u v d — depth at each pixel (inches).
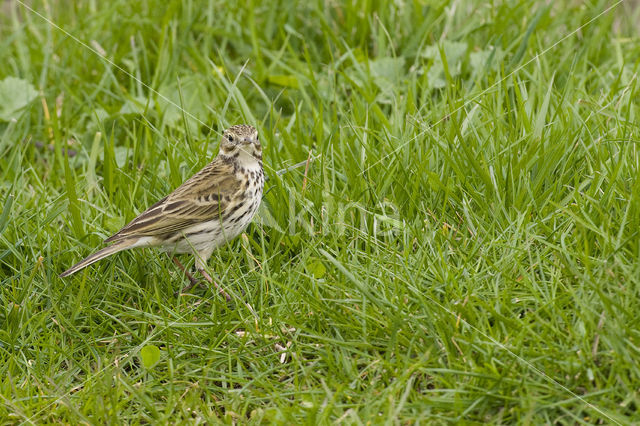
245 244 426.0
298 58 624.1
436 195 431.8
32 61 631.2
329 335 369.7
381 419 322.3
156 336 383.2
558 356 331.6
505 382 325.1
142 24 641.6
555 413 321.4
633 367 320.5
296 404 332.8
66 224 449.4
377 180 444.5
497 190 417.4
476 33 604.7
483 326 344.8
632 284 352.5
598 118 460.4
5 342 385.1
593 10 625.6
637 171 411.5
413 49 600.1
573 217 375.2
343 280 388.5
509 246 378.3
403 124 491.5
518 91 471.8
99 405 336.8
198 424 336.2
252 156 420.2
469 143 465.7
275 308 384.2
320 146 476.1
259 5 659.4
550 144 444.5
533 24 563.5
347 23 622.8
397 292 372.8
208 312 403.9
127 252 431.2
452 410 325.4
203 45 638.5
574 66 506.3
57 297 408.5
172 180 470.0
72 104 593.6
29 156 558.9
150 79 620.1
